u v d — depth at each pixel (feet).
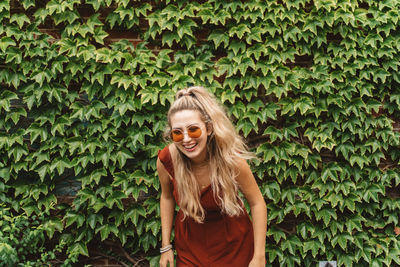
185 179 5.17
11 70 7.85
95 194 7.89
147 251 8.23
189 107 4.80
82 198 7.80
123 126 8.18
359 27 8.43
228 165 5.03
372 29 8.25
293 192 8.12
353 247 8.20
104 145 7.89
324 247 8.02
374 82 8.34
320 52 8.21
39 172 7.84
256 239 5.23
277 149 8.03
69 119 7.89
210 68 8.07
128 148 8.09
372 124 8.20
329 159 8.41
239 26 7.97
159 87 7.86
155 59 8.13
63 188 8.29
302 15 8.05
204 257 5.32
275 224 8.21
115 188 8.24
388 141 8.30
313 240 8.11
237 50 7.99
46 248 8.20
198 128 4.74
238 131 7.99
